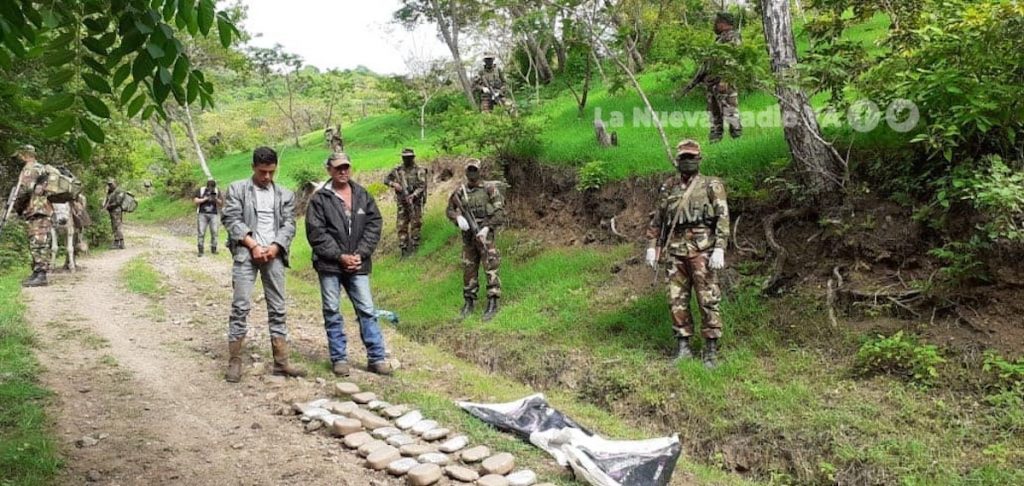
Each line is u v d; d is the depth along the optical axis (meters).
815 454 5.29
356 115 42.66
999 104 5.89
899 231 6.97
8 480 3.75
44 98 2.76
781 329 6.92
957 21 5.97
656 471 4.19
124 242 18.05
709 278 6.68
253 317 8.33
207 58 26.23
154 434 4.64
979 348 5.83
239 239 5.76
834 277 7.10
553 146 11.97
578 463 4.17
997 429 5.06
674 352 7.11
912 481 4.71
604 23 11.19
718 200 6.67
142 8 2.74
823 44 7.76
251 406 5.30
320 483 4.04
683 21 14.75
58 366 6.01
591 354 7.46
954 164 6.72
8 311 7.64
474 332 8.73
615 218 10.02
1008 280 6.05
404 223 12.94
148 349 6.73
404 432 4.89
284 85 46.94
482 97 14.71
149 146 34.75
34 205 10.15
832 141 7.51
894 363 5.96
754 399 6.02
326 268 6.12
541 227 11.34
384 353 6.57
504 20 16.81
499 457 4.40
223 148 40.09
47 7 2.71
